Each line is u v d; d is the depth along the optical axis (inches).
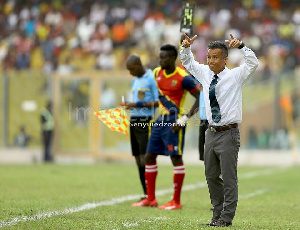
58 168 2546.8
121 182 1930.4
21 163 2960.1
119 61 3946.9
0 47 4151.1
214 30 4003.4
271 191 1755.7
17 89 3174.2
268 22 4099.4
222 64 1010.1
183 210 1309.1
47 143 3029.0
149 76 1435.8
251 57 991.0
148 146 1366.9
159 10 4259.4
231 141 1011.3
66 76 3070.9
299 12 4173.2
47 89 3127.5
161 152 1359.5
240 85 1011.9
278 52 3919.8
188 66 1045.2
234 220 1140.5
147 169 1369.3
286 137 3120.1
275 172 2508.6
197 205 1409.9
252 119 3139.8
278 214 1256.2
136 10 4222.4
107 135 3043.8
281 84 3139.8
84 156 3061.0
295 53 3946.9
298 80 3134.8
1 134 3186.5
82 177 2096.5
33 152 3149.6
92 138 3051.2
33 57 4047.7
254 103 3142.2
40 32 4143.7
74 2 4298.7
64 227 965.2
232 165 1012.5
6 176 2071.9
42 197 1455.5
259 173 2450.8
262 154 3120.1
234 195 1015.0
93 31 4087.1
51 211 1183.6
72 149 3078.2
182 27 1282.0
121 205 1354.6
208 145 1032.8
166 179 2094.0
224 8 4143.7
